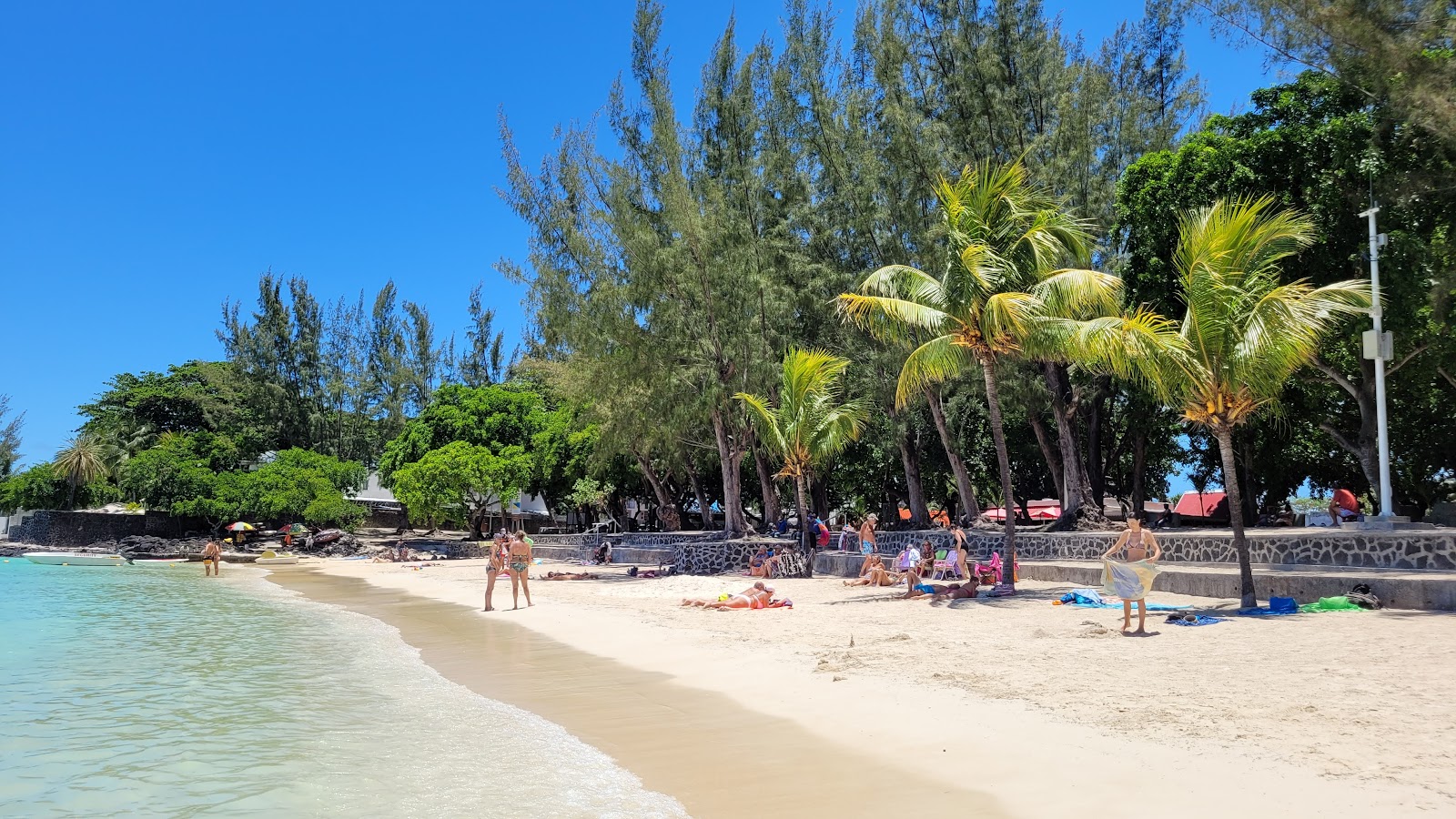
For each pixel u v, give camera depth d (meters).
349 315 80.19
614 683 11.53
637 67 33.41
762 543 29.77
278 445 73.56
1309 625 12.20
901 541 28.06
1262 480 36.47
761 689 10.62
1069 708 8.49
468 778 7.40
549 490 52.66
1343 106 21.44
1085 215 25.78
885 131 28.39
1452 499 34.03
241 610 23.20
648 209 33.44
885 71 27.22
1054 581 20.75
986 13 27.45
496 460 49.06
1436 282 19.08
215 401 71.62
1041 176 25.09
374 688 11.74
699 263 30.12
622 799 6.70
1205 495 46.78
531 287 33.38
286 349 75.12
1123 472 45.41
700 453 40.66
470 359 82.62
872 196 27.28
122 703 10.90
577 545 42.75
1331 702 7.96
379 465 62.53
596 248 31.47
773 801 6.49
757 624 16.28
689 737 8.51
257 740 8.94
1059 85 26.52
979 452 42.34
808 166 31.64
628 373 30.33
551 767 7.66
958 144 27.00
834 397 29.33
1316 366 23.14
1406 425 28.58
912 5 28.00
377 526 70.94
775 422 27.38
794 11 31.02
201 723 9.72
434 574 37.00
